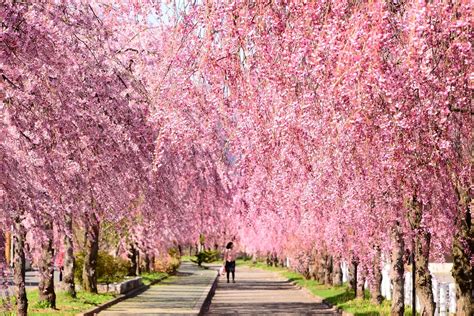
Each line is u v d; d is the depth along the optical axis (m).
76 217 21.84
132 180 22.00
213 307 35.06
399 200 16.70
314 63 9.68
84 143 17.94
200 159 29.14
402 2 9.68
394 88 9.39
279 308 34.59
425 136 11.04
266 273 81.94
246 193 25.80
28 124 15.60
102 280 37.81
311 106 11.36
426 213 15.76
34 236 14.80
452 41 9.27
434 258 21.83
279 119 11.51
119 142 19.11
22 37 14.30
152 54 20.64
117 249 44.47
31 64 14.72
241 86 11.82
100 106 19.66
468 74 9.46
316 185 17.38
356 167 13.29
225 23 10.92
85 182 18.41
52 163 16.17
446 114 9.58
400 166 11.80
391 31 9.03
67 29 16.69
